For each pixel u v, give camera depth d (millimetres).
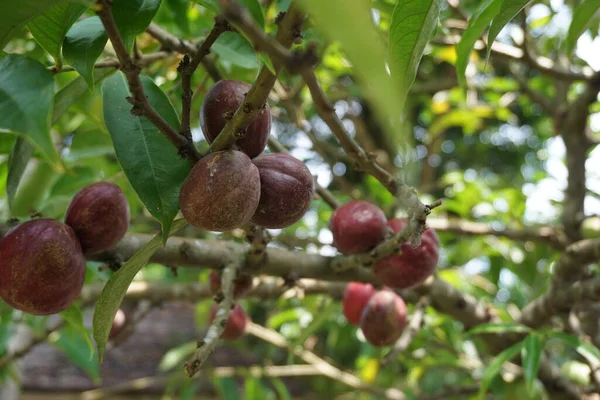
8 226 409
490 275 974
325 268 517
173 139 327
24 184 716
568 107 860
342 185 942
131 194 657
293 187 346
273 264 498
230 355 1398
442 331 875
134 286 694
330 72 990
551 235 810
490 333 688
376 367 984
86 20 364
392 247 416
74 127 676
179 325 1627
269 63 267
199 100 623
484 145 1878
